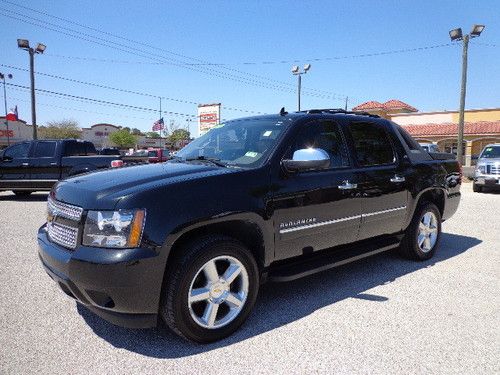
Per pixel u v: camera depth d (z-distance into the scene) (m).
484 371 2.71
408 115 39.66
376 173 4.35
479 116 36.09
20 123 72.88
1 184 12.00
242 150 3.79
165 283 2.88
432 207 5.23
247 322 3.42
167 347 2.99
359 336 3.18
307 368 2.73
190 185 2.99
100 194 2.86
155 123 43.94
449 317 3.54
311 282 4.42
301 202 3.59
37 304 3.73
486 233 7.14
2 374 2.60
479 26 21.34
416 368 2.74
